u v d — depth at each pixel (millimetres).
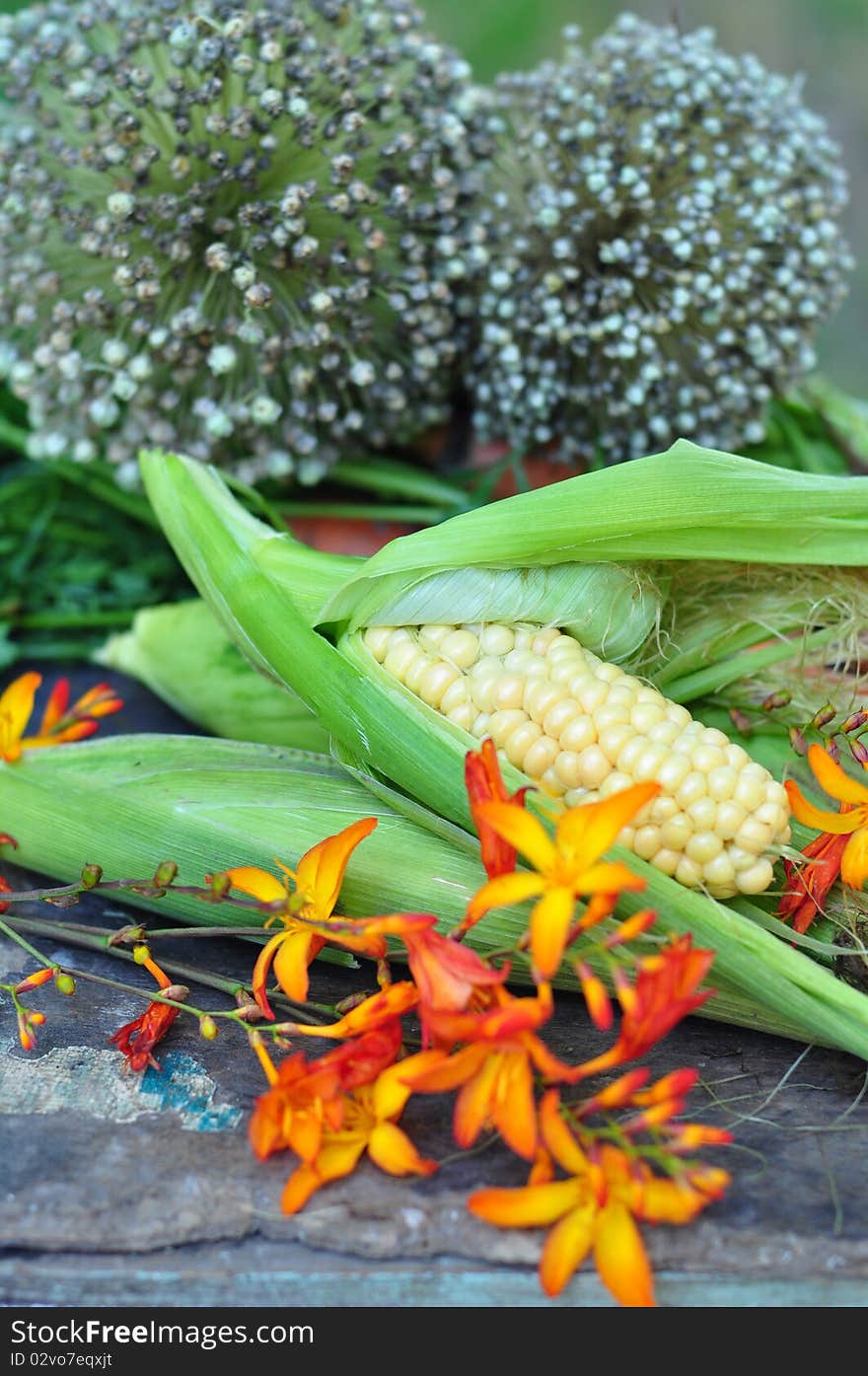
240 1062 542
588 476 544
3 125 689
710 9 1406
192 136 661
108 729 697
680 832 516
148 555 760
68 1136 514
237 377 680
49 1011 560
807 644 583
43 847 593
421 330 676
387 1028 497
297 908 504
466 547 544
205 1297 489
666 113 663
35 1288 487
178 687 671
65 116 678
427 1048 504
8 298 676
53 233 670
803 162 691
